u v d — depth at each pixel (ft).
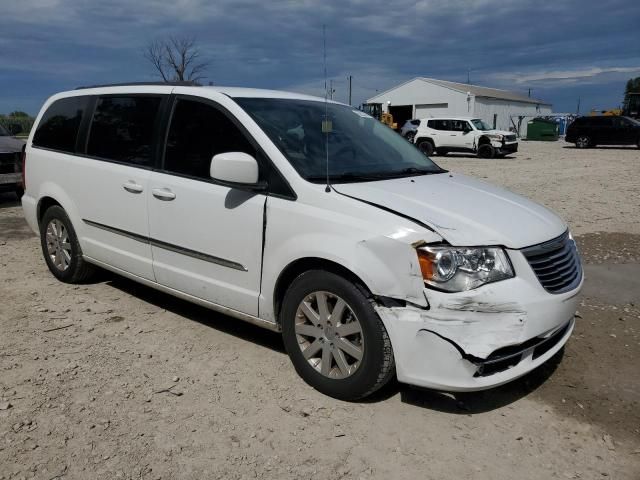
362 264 10.27
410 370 10.13
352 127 14.73
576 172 57.16
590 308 16.65
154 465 9.23
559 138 167.12
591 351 13.78
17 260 20.70
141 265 14.73
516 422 10.74
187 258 13.51
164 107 14.38
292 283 11.57
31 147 18.54
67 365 12.46
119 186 14.88
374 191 11.36
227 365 12.67
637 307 16.76
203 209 12.86
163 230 13.84
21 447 9.53
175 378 12.01
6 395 11.11
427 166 14.82
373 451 9.76
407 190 11.81
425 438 10.16
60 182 17.01
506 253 10.32
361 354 10.66
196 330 14.55
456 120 88.38
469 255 9.98
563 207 33.63
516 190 41.73
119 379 11.92
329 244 10.68
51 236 17.94
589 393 11.84
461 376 9.89
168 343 13.75
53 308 15.83
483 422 10.70
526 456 9.75
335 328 11.02
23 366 12.35
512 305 9.99
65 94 17.99
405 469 9.33
